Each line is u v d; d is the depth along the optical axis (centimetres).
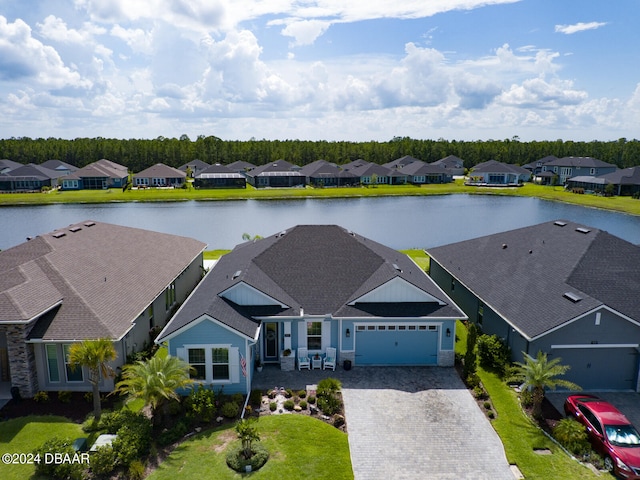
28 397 2191
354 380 2397
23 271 2439
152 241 3738
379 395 2245
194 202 10688
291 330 2516
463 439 1908
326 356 2552
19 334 2123
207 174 13038
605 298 2405
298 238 3158
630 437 1792
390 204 10438
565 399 2223
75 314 2281
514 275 2912
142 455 1759
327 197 11494
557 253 2869
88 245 3100
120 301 2553
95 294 2495
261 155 18025
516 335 2461
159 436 1873
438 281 3828
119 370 2294
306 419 2016
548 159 16138
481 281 3070
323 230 3238
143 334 2727
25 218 8469
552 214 8988
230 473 1662
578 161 13475
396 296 2611
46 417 2044
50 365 2247
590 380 2331
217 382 2239
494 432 1958
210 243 6488
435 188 12950
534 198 11469
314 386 2328
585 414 1953
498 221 8244
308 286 2734
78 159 17125
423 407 2142
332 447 1825
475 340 2383
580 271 2586
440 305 2594
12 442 1856
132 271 3019
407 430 1964
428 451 1830
